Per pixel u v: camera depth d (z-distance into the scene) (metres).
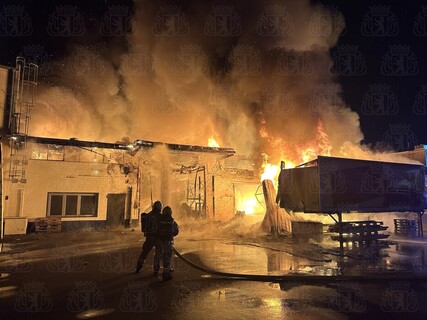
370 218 17.67
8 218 16.08
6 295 6.14
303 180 13.32
